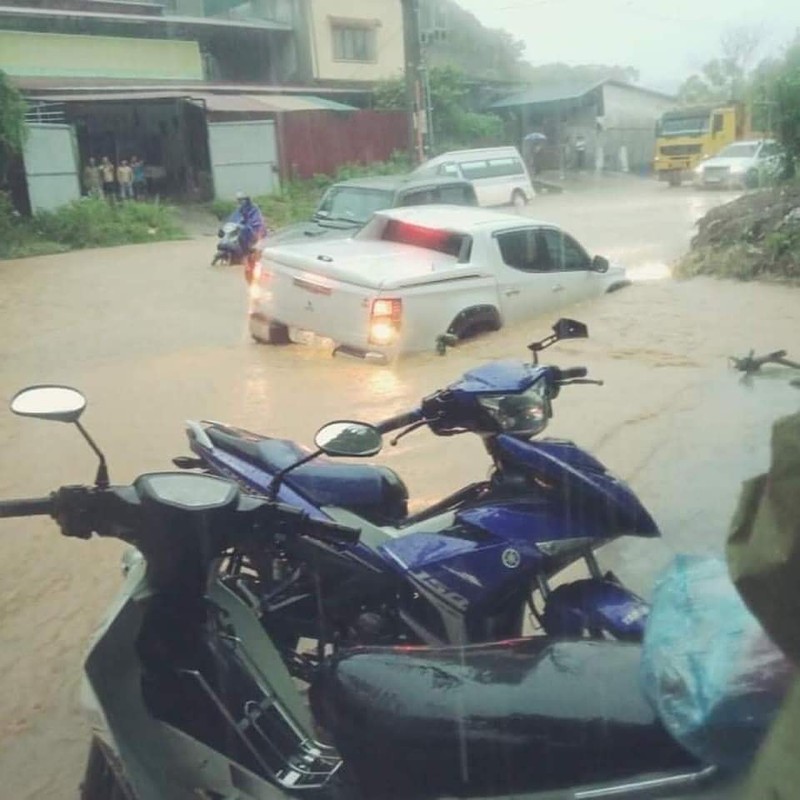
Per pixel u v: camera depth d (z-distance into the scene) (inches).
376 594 130.6
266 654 116.3
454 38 1071.0
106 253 833.5
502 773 87.5
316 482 141.3
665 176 869.8
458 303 362.3
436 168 814.5
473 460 245.0
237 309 515.2
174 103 1063.0
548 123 993.5
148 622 104.0
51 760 139.2
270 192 1087.0
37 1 1033.5
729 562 68.2
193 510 100.0
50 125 951.6
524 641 101.8
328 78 1242.6
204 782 103.3
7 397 336.5
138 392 333.7
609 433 247.3
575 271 414.3
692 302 416.5
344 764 95.7
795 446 64.6
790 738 64.9
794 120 623.8
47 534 216.4
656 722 84.2
